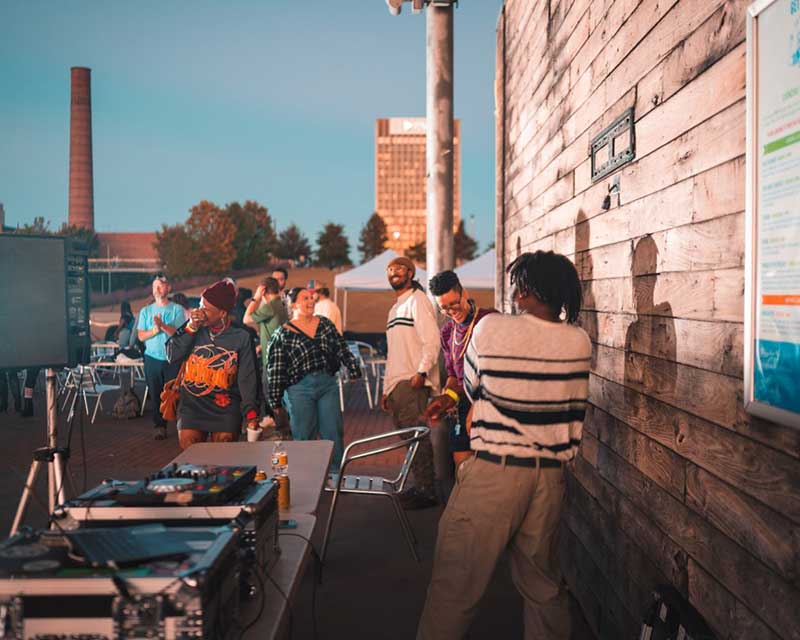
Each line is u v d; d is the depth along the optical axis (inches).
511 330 103.0
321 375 216.2
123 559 60.5
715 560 85.9
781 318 69.3
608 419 133.6
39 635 57.0
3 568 59.9
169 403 179.6
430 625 105.8
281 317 361.7
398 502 188.4
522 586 107.3
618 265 125.9
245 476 85.0
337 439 218.7
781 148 69.3
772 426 72.2
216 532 68.9
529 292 105.9
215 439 177.9
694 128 92.4
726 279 83.6
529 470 101.6
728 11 82.6
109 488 80.9
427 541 203.9
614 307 128.6
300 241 4259.4
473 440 106.2
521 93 235.5
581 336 105.0
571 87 159.8
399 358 231.1
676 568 98.8
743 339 78.7
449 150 300.5
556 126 176.9
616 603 128.4
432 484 237.6
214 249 3924.7
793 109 67.1
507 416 101.9
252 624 70.5
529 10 218.4
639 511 115.3
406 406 231.5
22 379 488.7
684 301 95.9
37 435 353.1
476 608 105.3
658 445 106.3
